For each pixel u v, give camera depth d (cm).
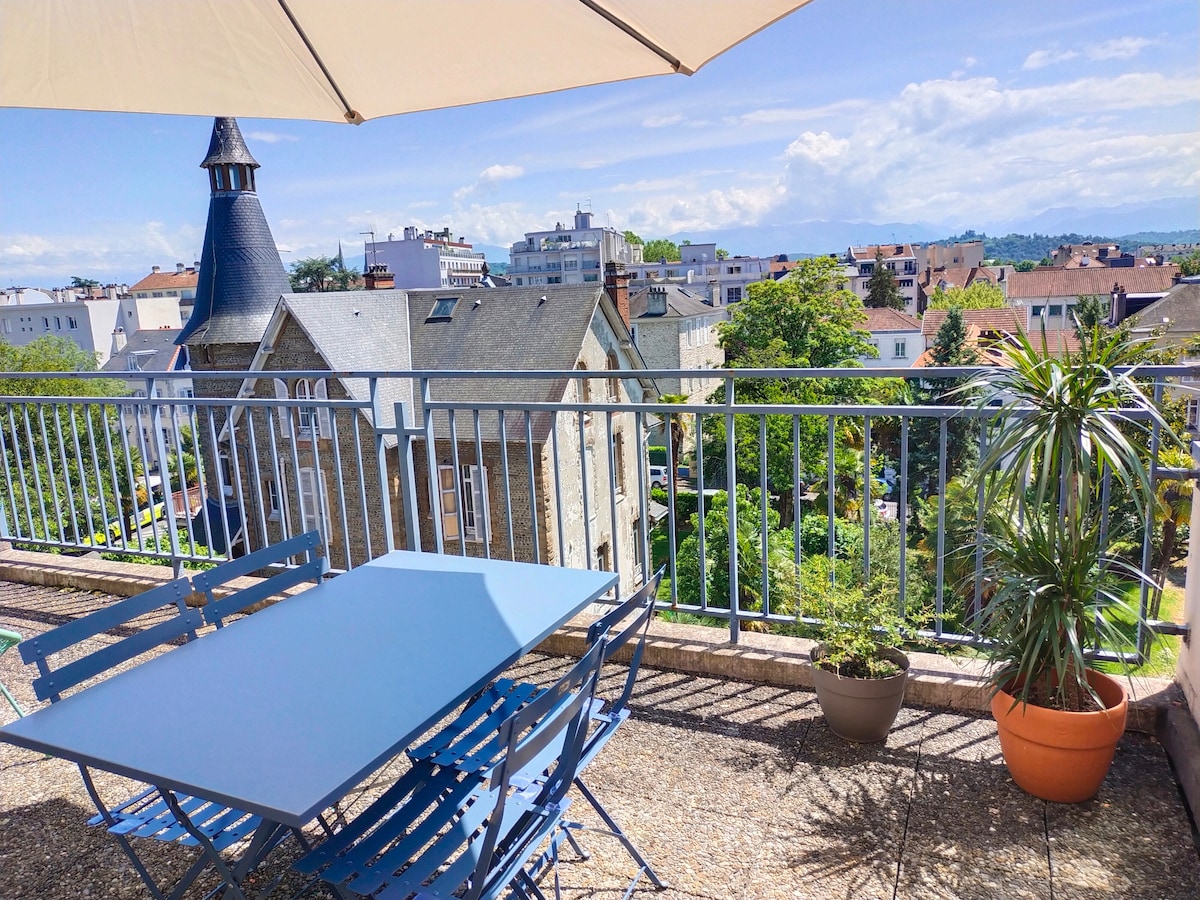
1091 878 215
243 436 2120
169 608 449
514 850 180
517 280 11288
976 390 270
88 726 172
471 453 1769
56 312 8181
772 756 280
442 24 205
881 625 291
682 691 329
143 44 214
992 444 250
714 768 275
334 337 2064
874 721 278
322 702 178
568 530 1809
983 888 214
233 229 2617
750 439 2761
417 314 2300
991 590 296
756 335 3691
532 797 201
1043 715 236
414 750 217
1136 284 6475
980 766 268
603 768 278
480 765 207
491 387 2005
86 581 474
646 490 357
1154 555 296
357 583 259
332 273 7950
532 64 223
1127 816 239
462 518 392
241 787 145
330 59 223
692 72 216
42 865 241
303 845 208
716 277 10200
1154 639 279
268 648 210
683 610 355
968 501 297
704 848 235
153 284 9469
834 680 277
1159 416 250
